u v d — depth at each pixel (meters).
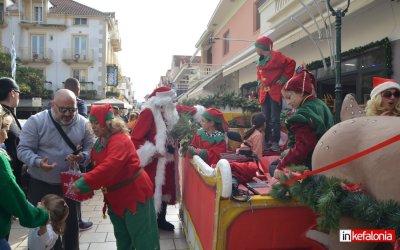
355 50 7.65
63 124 3.64
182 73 24.03
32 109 34.28
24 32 38.97
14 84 4.33
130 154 3.33
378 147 1.87
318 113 2.81
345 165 2.18
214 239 2.48
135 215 3.37
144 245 3.39
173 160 5.39
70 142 3.68
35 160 3.44
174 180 5.40
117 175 3.31
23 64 38.41
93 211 6.43
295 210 2.48
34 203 3.66
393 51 6.74
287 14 9.53
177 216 6.15
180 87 26.05
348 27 8.11
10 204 2.33
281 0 10.07
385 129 2.03
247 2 16.14
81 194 3.10
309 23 8.28
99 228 5.46
